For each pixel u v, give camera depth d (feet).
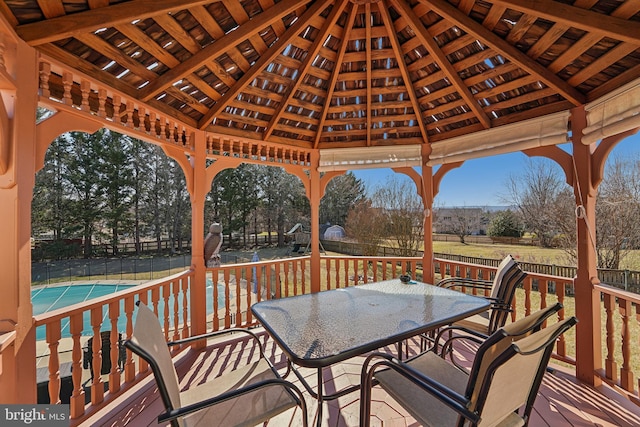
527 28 6.45
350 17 7.38
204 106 9.14
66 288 35.12
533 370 4.13
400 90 9.70
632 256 25.53
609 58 6.41
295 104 9.96
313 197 12.32
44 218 40.24
